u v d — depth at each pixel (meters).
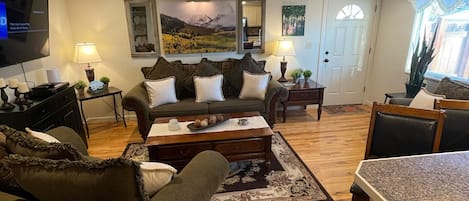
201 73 3.83
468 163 1.23
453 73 3.40
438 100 1.97
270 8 4.17
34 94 2.56
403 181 1.10
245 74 3.80
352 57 4.70
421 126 1.70
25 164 1.08
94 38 3.99
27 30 2.59
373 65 4.77
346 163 2.88
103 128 4.02
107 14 3.92
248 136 2.49
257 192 2.38
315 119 4.23
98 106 4.25
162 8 3.92
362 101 4.91
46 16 2.95
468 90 2.45
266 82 3.73
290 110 4.67
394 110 1.81
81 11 3.87
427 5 3.48
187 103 3.58
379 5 4.47
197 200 1.25
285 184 2.49
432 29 3.65
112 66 4.13
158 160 2.44
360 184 1.13
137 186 0.99
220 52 4.25
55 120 2.66
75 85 3.45
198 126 2.62
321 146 3.29
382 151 1.85
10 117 2.17
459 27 3.27
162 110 3.39
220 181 1.49
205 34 4.11
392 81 4.33
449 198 0.99
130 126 4.08
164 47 4.08
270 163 2.75
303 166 2.81
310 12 4.31
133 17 3.94
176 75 3.86
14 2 2.37
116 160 0.97
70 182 1.01
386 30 4.41
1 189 1.27
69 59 3.89
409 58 3.97
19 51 2.49
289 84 4.15
